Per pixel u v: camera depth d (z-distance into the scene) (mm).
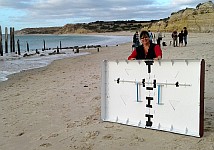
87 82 11312
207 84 8742
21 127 5957
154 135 4961
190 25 87312
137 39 21188
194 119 4832
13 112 7273
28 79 14602
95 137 5000
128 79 5617
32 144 4934
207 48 23531
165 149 4355
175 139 4719
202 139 4656
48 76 15266
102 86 5902
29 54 36312
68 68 19141
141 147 4480
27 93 10094
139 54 5691
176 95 5043
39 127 5863
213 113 5980
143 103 5434
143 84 5414
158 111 5254
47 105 7738
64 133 5336
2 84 13336
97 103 7512
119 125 5598
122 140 4797
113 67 5797
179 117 5012
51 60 27094
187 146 4406
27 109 7469
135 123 5496
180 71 4988
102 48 45875
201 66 4750
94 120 6023
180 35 30422
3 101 8875
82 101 7891
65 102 7926
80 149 4543
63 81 12461
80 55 32875
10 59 29188
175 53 19969
